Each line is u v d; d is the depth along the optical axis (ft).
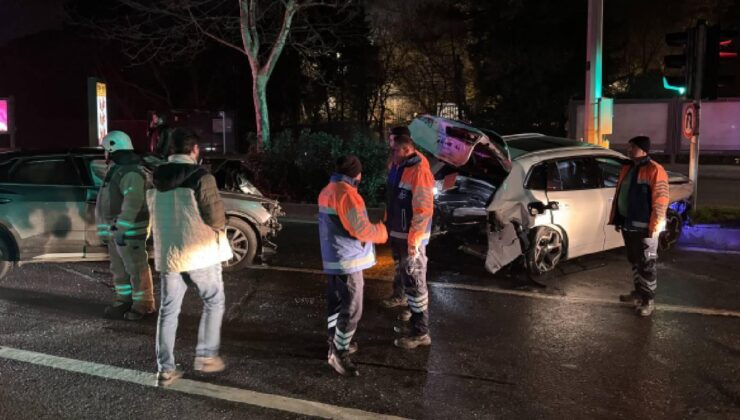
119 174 19.07
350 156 15.44
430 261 26.86
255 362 16.44
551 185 24.45
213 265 15.23
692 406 14.17
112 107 91.35
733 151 66.49
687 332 18.83
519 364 16.42
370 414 13.70
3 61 92.89
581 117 67.10
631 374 15.83
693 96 34.09
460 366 16.28
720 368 16.22
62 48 92.43
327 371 15.92
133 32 72.13
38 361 16.26
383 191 40.42
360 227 14.96
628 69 87.15
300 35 77.36
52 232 23.71
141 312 19.57
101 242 24.14
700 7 81.92
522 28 79.25
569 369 16.11
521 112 81.56
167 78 90.12
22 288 22.62
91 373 15.61
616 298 22.21
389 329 18.98
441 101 93.97
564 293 22.77
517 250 23.56
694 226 34.01
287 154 41.93
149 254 24.86
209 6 72.02
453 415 13.70
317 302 21.65
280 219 37.81
